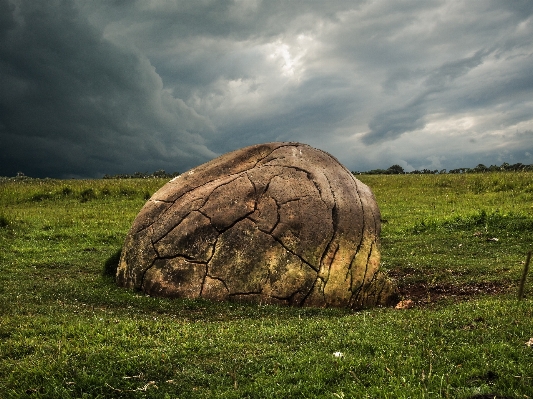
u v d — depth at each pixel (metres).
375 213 8.43
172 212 8.09
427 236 13.08
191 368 4.62
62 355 4.73
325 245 7.50
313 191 7.94
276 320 6.25
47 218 15.07
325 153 9.08
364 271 7.63
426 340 5.07
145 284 7.66
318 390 4.10
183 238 7.70
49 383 4.30
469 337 5.08
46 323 5.82
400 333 5.36
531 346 4.65
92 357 4.71
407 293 8.30
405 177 28.19
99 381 4.32
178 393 4.23
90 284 8.05
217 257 7.45
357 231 7.85
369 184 24.73
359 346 5.02
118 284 8.09
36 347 4.99
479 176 24.31
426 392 3.84
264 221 7.57
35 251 11.14
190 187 8.51
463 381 4.05
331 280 7.34
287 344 5.22
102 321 5.92
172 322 6.05
